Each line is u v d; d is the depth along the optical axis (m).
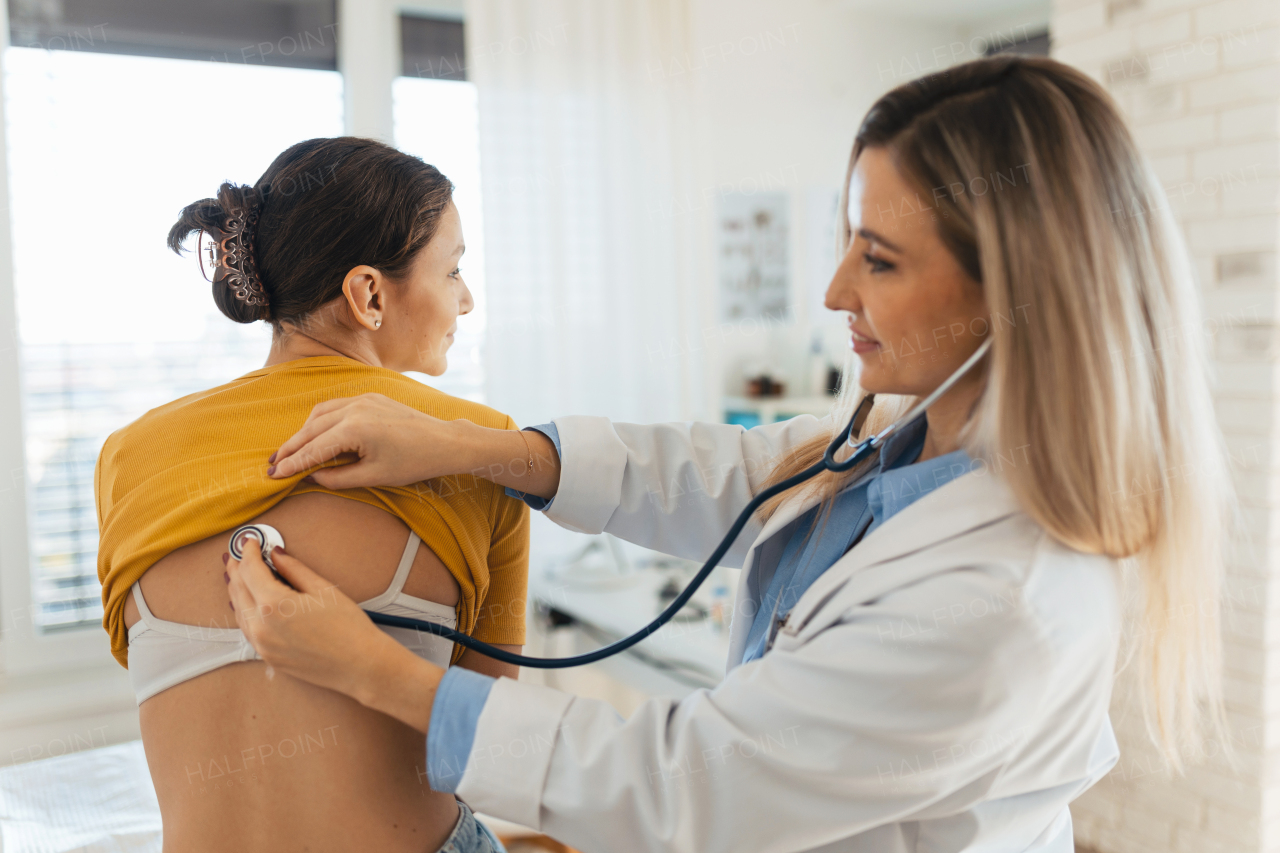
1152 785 1.98
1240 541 1.79
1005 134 0.67
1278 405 1.74
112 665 2.31
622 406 2.77
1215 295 1.81
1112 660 0.71
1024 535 0.68
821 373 3.34
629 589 2.49
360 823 0.74
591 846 0.69
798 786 0.66
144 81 2.23
